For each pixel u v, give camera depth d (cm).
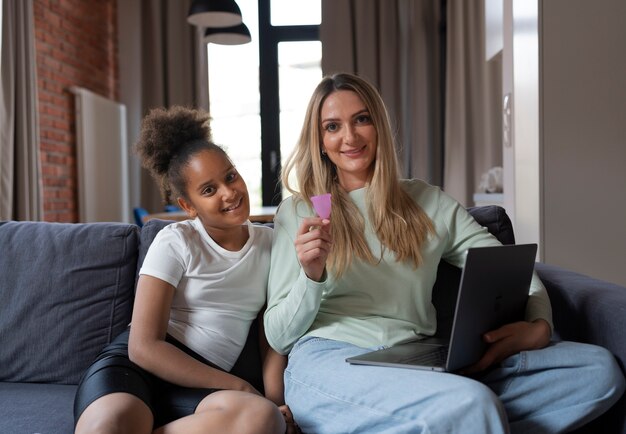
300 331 154
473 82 577
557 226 252
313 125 169
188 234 157
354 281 159
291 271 159
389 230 161
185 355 145
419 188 174
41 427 138
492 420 117
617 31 251
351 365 139
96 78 613
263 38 643
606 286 160
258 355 163
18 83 454
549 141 253
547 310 150
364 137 166
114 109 605
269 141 646
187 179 156
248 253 161
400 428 124
